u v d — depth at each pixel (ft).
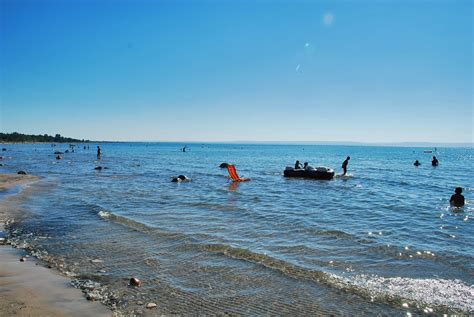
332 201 60.75
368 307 20.61
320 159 250.57
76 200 57.47
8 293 21.63
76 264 27.37
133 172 117.19
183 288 23.16
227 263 27.78
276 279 24.70
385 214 49.26
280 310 20.26
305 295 22.21
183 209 50.83
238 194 68.18
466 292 22.61
